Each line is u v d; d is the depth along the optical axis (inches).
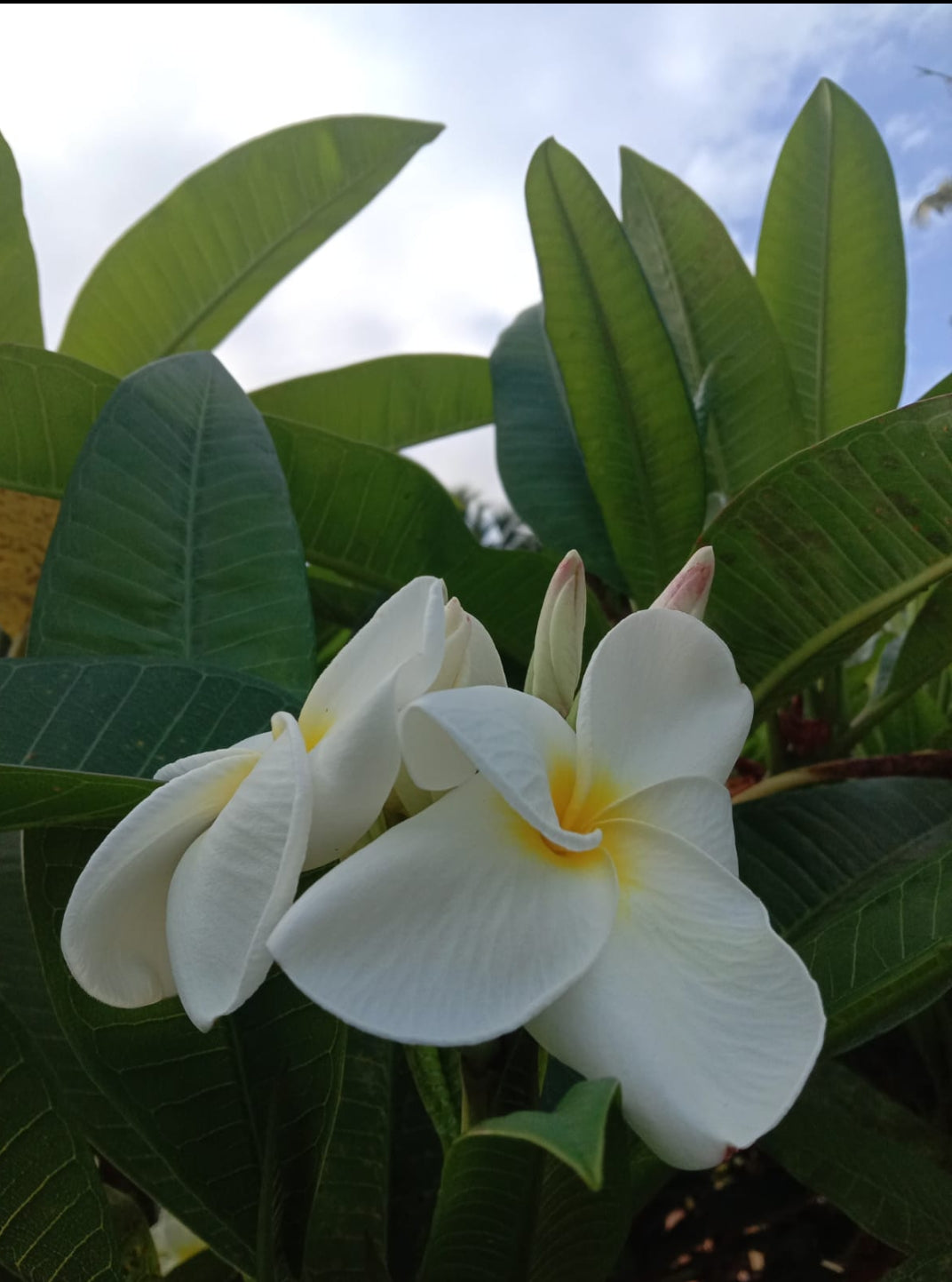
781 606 11.0
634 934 5.7
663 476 13.2
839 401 15.5
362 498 13.3
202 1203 7.3
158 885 6.4
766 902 10.4
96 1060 7.3
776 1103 5.0
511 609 13.6
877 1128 9.5
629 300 12.5
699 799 6.3
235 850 5.8
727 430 14.8
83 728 8.5
